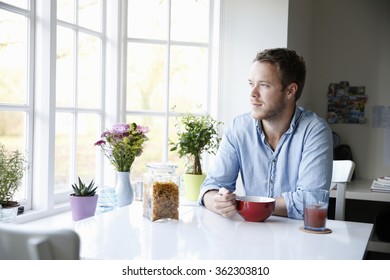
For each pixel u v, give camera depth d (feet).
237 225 4.30
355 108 10.71
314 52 11.06
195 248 3.43
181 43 9.12
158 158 9.21
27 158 6.44
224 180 5.59
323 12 10.96
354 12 10.71
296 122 5.43
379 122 10.53
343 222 4.63
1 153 5.53
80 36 7.81
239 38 9.01
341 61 10.84
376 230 9.46
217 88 9.12
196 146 8.04
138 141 6.69
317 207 4.09
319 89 11.03
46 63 6.46
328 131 5.35
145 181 4.57
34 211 6.40
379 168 10.54
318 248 3.49
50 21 6.43
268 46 8.84
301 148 5.32
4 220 5.24
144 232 3.94
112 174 8.43
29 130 6.48
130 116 8.96
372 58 10.57
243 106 8.99
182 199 8.13
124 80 8.81
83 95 7.98
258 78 5.13
